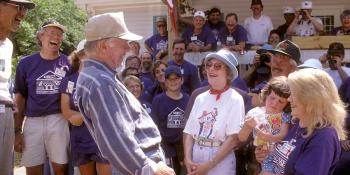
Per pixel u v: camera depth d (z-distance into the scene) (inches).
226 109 160.6
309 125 105.4
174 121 204.4
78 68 187.3
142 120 115.0
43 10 493.4
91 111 105.6
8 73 162.2
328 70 215.5
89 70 110.2
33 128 189.6
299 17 337.7
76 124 179.3
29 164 190.2
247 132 147.6
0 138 156.8
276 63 169.2
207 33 309.0
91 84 106.5
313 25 332.5
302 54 270.4
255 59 217.2
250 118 143.9
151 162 106.4
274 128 138.6
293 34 334.6
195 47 297.6
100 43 112.4
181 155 204.4
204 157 160.4
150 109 213.2
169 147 203.8
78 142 180.7
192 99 182.9
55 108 189.8
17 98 192.9
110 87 107.0
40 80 188.5
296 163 106.0
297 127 125.3
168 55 314.5
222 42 319.6
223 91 163.8
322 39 267.3
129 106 111.3
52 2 509.7
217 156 156.9
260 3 357.1
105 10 566.3
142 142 112.6
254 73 216.1
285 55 166.2
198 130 163.9
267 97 143.4
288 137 128.3
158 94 220.1
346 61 263.7
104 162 174.9
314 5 431.2
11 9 155.3
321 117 104.5
